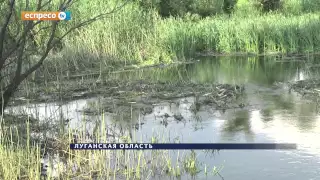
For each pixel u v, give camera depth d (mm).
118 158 6344
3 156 6133
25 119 8391
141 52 16422
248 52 18688
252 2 27172
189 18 22219
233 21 20172
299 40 18359
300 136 7418
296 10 26750
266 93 10734
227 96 10422
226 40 18891
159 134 7586
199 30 19375
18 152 6438
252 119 8516
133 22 16953
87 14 16406
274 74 13406
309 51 18031
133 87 11359
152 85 11547
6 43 7875
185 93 10711
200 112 9156
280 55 17891
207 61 16797
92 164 6414
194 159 6309
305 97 10133
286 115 8703
